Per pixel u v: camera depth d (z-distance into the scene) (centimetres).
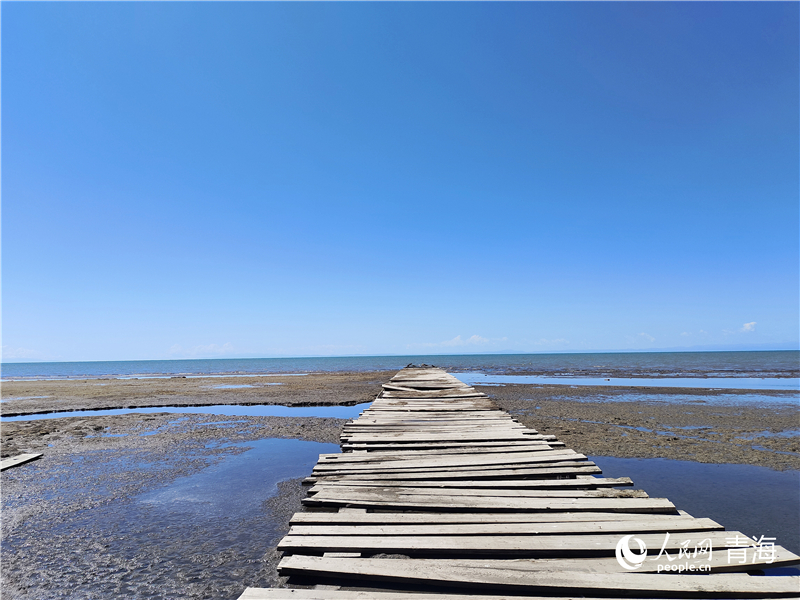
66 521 600
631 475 803
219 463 905
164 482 776
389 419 941
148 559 488
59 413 1781
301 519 413
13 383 3659
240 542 528
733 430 1227
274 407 1864
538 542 359
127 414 1644
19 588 432
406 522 407
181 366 10681
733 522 594
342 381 3362
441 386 1688
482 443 715
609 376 3697
